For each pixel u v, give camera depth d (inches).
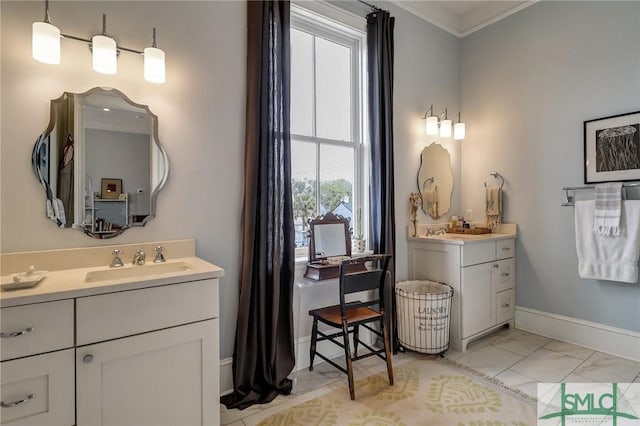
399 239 117.7
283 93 86.8
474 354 101.4
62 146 63.2
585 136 105.3
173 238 74.9
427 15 126.8
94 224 66.2
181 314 56.0
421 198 124.6
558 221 112.0
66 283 51.1
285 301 86.3
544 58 115.1
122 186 69.1
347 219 102.7
